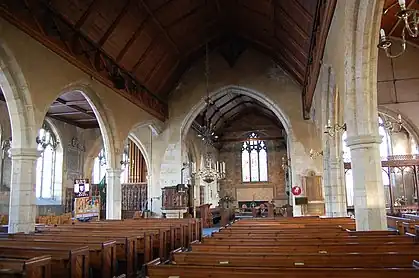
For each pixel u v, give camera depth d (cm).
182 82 2142
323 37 1078
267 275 366
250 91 2078
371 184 778
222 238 723
